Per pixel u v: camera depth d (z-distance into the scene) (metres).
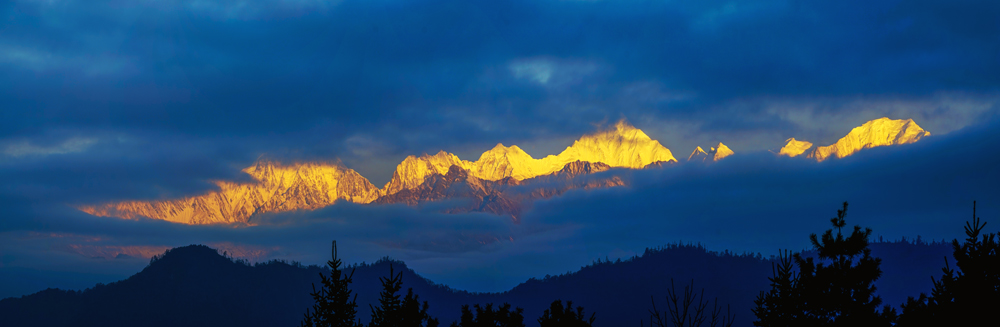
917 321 43.88
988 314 40.38
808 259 48.28
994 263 41.28
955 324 41.19
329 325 55.84
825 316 46.88
